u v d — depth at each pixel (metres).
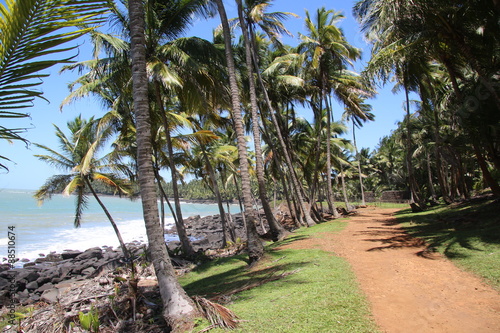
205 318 5.17
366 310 4.95
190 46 13.40
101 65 12.80
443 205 20.61
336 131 29.16
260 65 20.27
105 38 11.86
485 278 5.95
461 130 16.41
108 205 80.69
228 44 11.20
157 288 10.00
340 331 4.23
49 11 1.81
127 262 15.29
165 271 5.68
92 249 21.34
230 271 10.20
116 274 13.12
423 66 14.05
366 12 11.88
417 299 5.39
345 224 16.44
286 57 18.33
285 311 5.03
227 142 26.78
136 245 26.00
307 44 19.17
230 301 6.28
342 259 8.47
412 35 10.76
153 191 5.89
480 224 10.46
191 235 34.25
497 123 12.16
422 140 27.22
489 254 7.16
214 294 7.46
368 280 6.55
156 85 14.29
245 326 4.68
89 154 14.92
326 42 19.05
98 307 8.20
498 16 9.92
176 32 14.02
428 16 10.05
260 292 6.48
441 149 19.97
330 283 6.31
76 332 6.75
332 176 42.47
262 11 15.11
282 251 10.44
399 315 4.79
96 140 15.48
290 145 23.25
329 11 18.72
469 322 4.45
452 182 25.39
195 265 13.82
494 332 4.13
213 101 14.45
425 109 22.03
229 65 11.10
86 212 56.22
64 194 14.99
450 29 10.42
